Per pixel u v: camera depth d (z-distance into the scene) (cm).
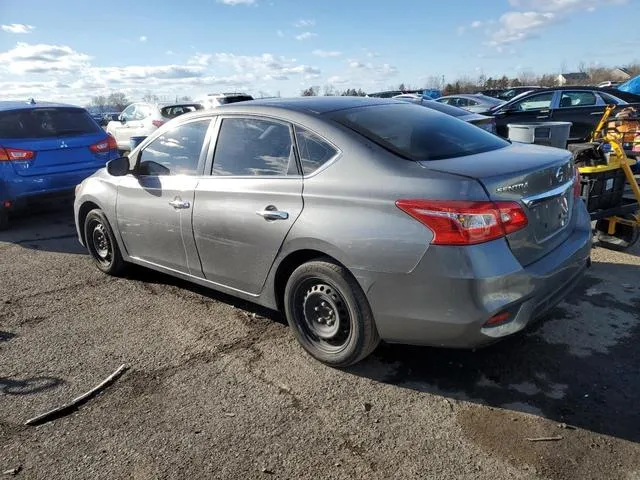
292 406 301
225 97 1773
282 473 249
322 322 336
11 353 376
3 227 736
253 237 353
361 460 256
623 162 504
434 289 276
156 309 441
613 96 1095
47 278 530
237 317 419
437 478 242
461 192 271
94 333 402
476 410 289
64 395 321
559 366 326
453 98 1866
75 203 538
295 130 344
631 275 462
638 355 334
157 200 427
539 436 266
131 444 274
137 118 1520
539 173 299
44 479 252
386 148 312
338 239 303
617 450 253
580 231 346
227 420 291
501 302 273
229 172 377
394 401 301
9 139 700
